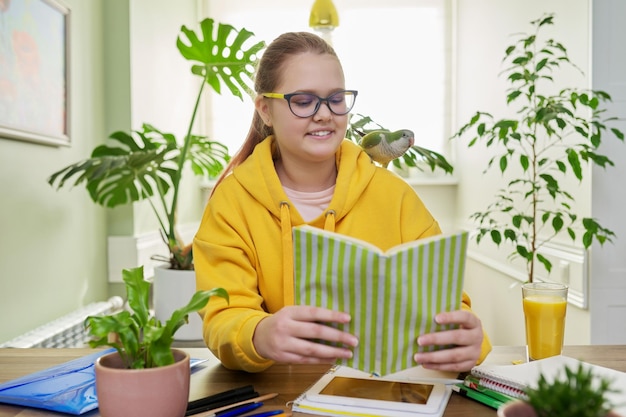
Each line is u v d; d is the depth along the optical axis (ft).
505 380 2.45
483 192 9.74
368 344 2.30
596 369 2.52
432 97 11.82
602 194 6.08
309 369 2.99
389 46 11.75
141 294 2.32
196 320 6.10
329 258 2.25
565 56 6.67
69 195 7.05
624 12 5.99
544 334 2.91
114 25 8.08
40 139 6.13
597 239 5.78
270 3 11.63
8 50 5.55
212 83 6.77
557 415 1.33
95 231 7.78
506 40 8.55
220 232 3.35
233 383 2.78
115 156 6.88
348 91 3.25
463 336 2.29
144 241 8.45
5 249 5.65
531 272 6.55
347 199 3.39
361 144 3.45
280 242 3.36
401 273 2.20
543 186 6.97
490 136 9.21
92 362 2.99
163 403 2.05
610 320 6.15
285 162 3.51
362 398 2.41
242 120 11.75
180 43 6.40
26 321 6.05
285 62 3.21
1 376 2.96
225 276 3.15
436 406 2.31
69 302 7.02
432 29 11.74
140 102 8.48
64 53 6.82
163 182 7.43
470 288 10.82
